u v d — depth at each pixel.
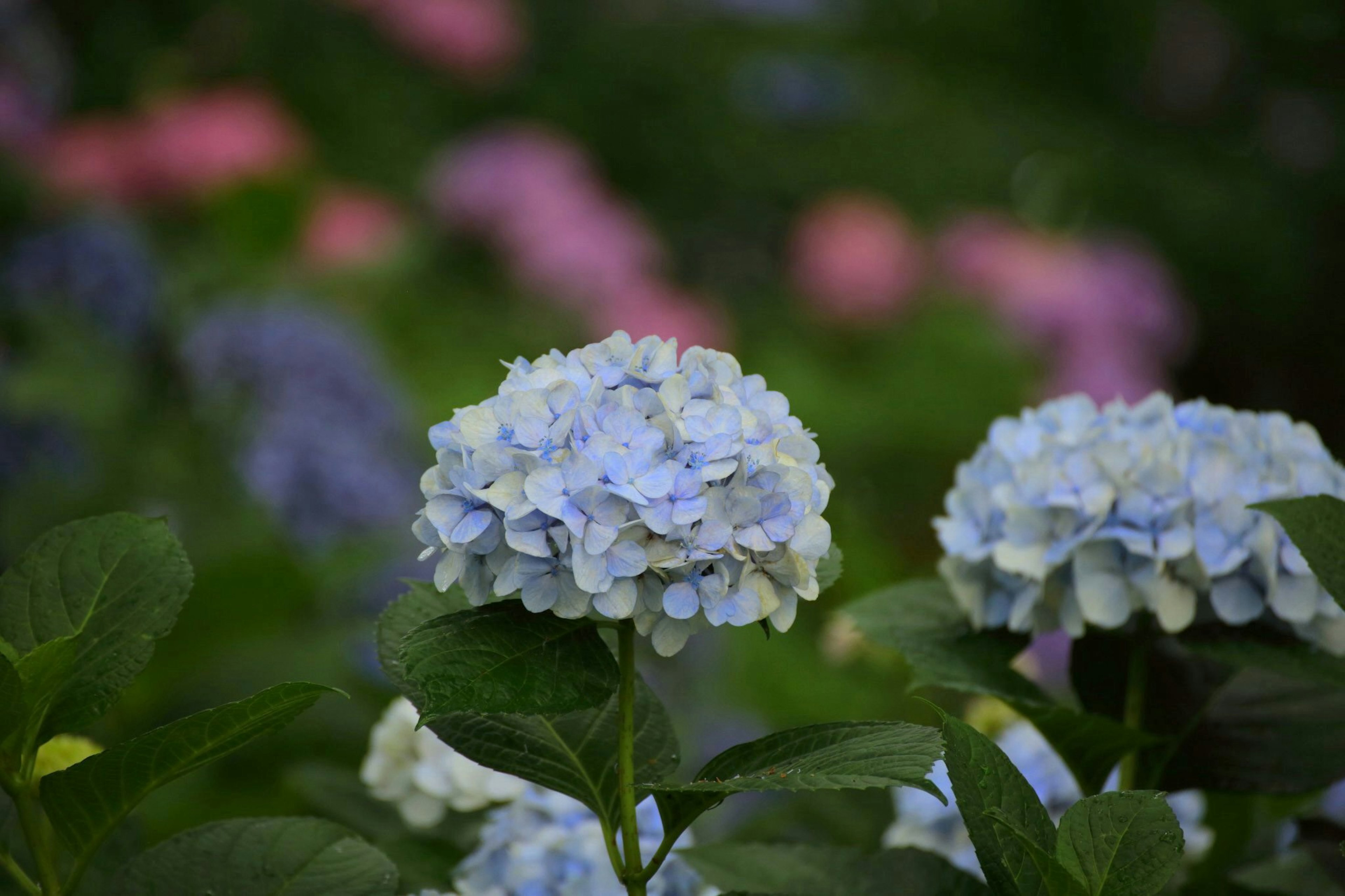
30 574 1.62
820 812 2.02
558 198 5.27
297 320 3.24
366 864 1.63
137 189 4.81
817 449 1.60
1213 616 1.75
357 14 6.38
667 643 1.55
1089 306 5.74
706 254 7.17
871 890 1.71
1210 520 1.72
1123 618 1.73
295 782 1.91
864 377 5.62
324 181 5.49
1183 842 1.52
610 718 1.65
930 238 7.14
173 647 2.24
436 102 6.58
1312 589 1.71
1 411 3.17
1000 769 1.54
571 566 1.53
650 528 1.53
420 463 3.65
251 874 1.63
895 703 2.72
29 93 4.76
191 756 1.58
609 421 1.55
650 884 1.72
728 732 2.75
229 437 3.20
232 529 2.95
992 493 1.78
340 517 2.96
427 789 1.78
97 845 1.61
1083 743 1.74
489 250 5.55
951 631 1.82
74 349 3.26
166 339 3.47
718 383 1.60
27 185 4.30
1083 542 1.73
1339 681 1.69
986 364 5.30
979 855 1.54
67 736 1.71
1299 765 1.76
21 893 1.69
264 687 2.35
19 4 4.75
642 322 5.15
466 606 1.65
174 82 5.48
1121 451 1.73
